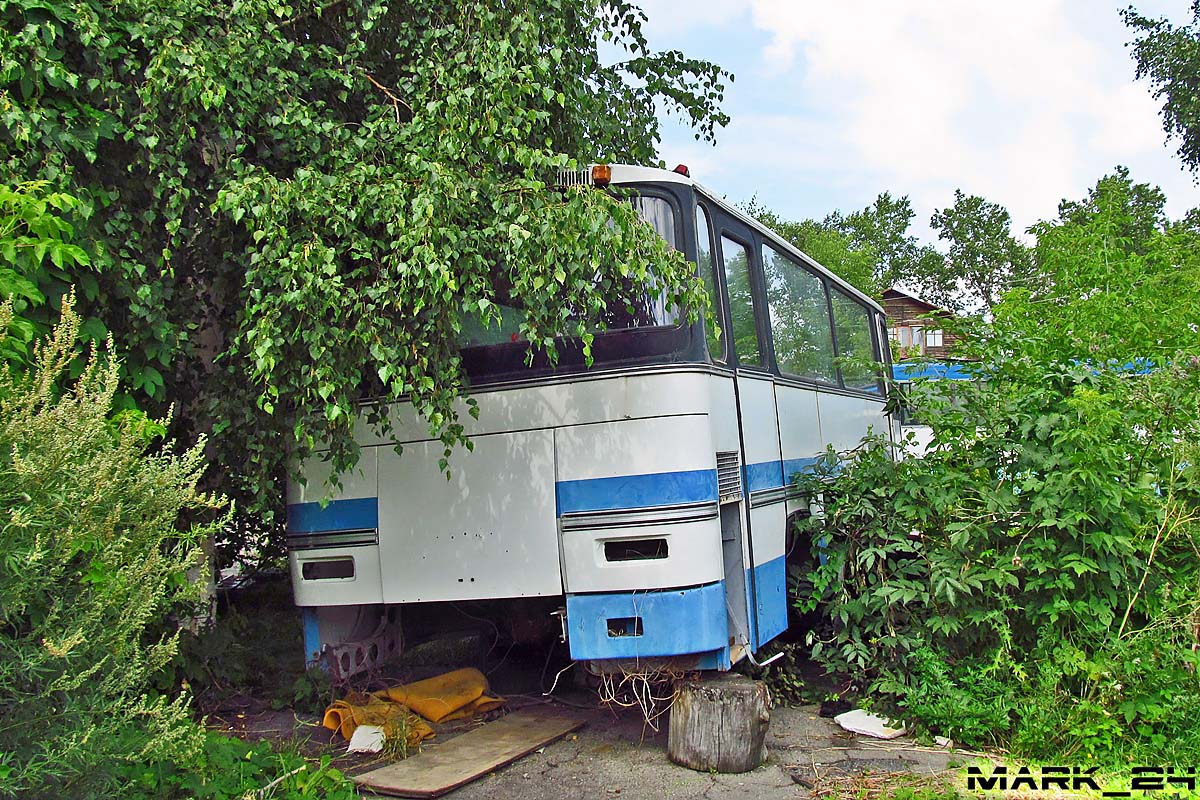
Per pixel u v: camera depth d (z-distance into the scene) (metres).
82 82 5.17
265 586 9.88
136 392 5.66
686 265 4.88
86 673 3.40
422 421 5.80
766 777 5.25
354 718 5.85
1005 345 6.83
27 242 4.46
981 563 6.05
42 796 3.46
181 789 4.42
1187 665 5.46
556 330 4.91
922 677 5.93
